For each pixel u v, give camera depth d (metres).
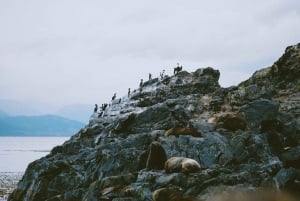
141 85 56.34
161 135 26.50
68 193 23.97
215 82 51.88
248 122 27.16
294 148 18.62
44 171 28.11
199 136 24.80
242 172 18.36
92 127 38.66
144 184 19.27
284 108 33.00
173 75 55.19
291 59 43.91
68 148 36.06
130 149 25.27
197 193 17.53
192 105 37.25
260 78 45.16
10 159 127.88
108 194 19.16
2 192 48.72
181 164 19.75
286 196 16.59
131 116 32.97
